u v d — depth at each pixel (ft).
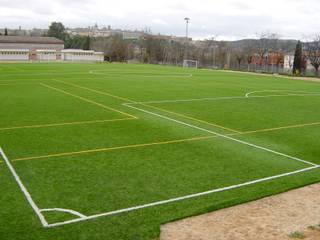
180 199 26.30
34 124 48.29
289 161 36.45
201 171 32.48
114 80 111.55
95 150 37.42
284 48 272.92
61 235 21.01
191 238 20.68
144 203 25.45
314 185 30.12
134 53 292.81
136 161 34.45
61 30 401.08
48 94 76.54
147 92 84.89
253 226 22.29
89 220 22.80
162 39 298.56
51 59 281.95
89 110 59.41
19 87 87.56
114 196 26.50
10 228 21.61
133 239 20.67
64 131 44.91
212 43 294.66
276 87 110.11
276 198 27.02
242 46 274.98
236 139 44.24
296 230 21.81
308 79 159.12
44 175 30.14
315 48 218.18
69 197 26.04
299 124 54.65
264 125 52.95
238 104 71.92
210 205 25.30
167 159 35.42
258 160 36.35
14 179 29.04
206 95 83.35
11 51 271.49
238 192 27.91
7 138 41.11
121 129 46.78
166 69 183.32
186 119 54.85
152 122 51.57
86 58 291.17
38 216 23.11
